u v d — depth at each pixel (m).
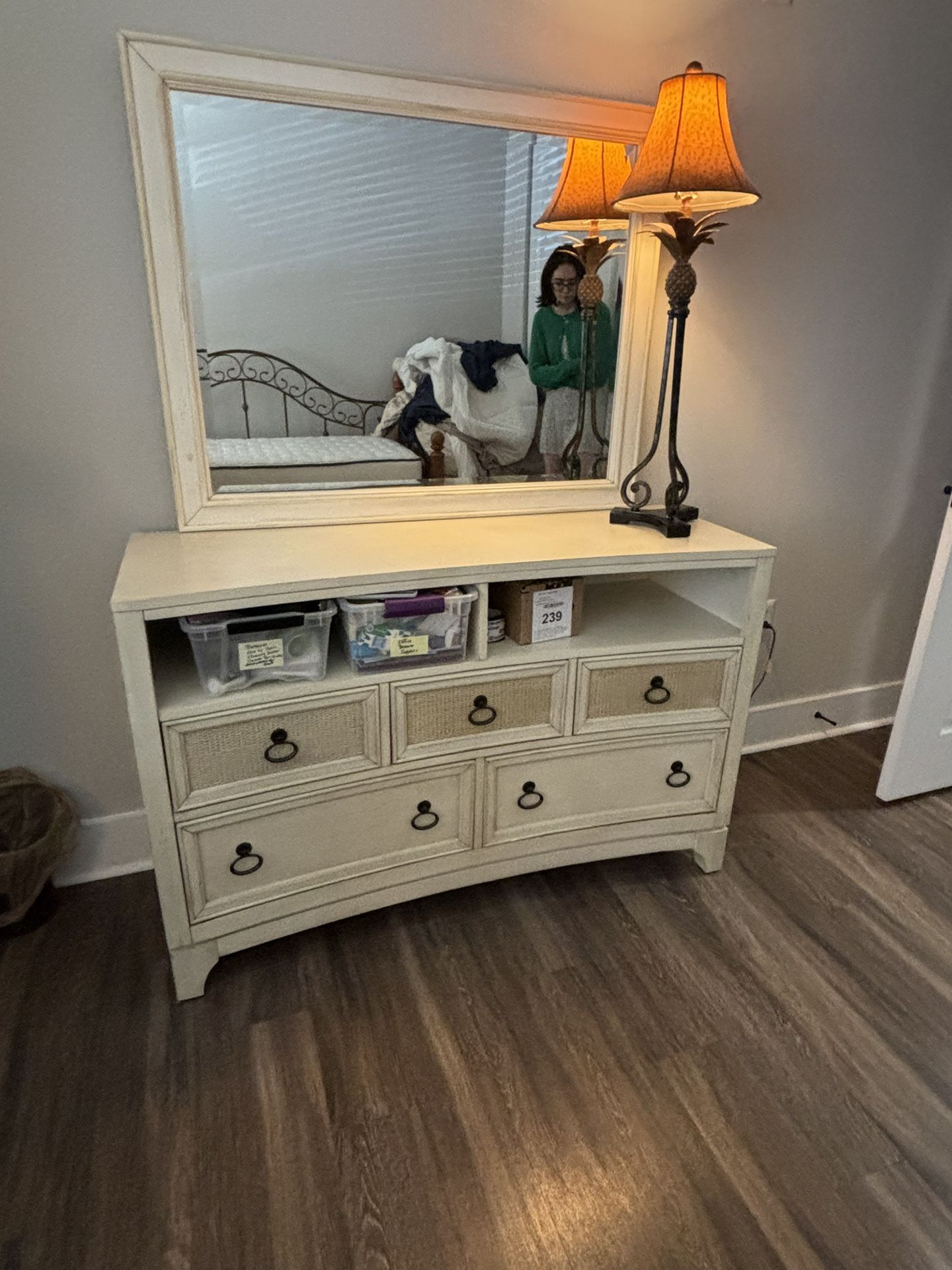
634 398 1.86
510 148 1.60
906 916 1.77
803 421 2.12
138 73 1.34
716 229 1.69
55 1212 1.15
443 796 1.62
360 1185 1.19
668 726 1.73
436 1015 1.49
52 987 1.54
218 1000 1.52
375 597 1.43
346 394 1.64
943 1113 1.32
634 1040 1.45
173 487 1.60
